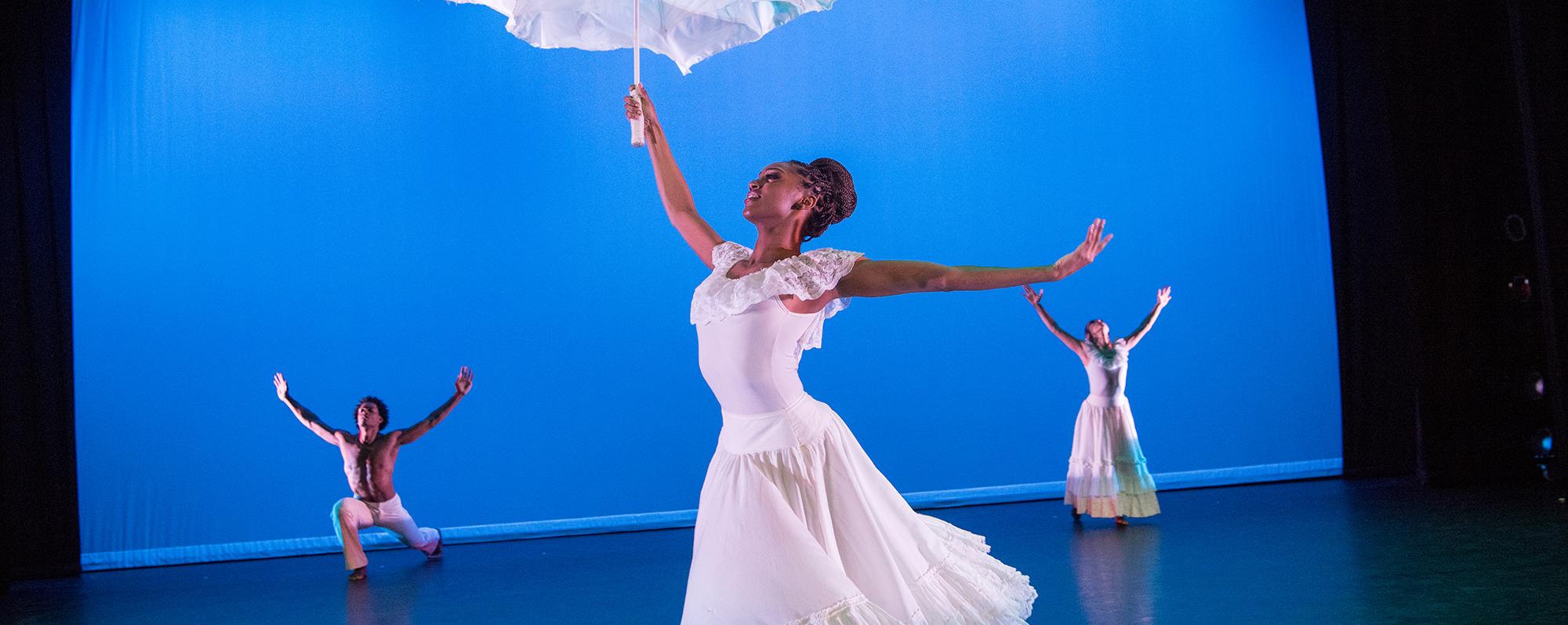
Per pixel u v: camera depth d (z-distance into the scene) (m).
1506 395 7.23
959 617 2.10
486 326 6.93
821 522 2.05
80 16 6.58
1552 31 6.54
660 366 7.09
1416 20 7.32
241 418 6.59
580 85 7.16
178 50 6.71
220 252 6.65
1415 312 7.32
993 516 6.72
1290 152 7.86
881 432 7.26
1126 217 7.64
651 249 7.14
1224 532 5.45
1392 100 7.35
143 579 5.98
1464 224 7.34
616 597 4.60
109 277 6.49
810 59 7.44
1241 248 7.76
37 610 5.09
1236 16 7.89
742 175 7.30
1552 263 6.59
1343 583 3.91
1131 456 6.09
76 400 6.40
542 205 7.05
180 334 6.56
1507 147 7.26
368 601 4.83
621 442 7.01
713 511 2.07
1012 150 7.56
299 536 6.59
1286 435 7.72
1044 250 7.53
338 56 6.91
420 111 6.97
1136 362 7.60
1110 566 4.59
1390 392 7.84
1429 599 3.54
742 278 2.09
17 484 6.21
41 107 6.35
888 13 7.54
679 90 7.28
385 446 5.88
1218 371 7.68
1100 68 7.70
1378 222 7.89
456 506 6.81
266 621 4.46
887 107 7.47
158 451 6.48
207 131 6.70
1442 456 7.17
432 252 6.91
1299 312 7.80
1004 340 7.43
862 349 7.30
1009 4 7.65
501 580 5.25
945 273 1.99
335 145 6.86
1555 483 6.77
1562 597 3.46
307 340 6.70
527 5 2.63
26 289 6.28
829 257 2.03
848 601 1.93
